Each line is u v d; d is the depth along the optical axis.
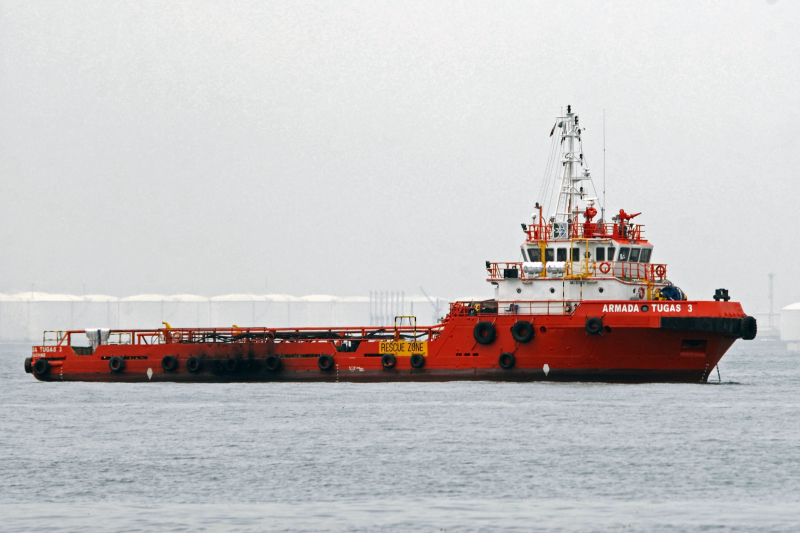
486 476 128.88
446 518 109.56
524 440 153.12
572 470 131.75
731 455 140.62
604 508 112.81
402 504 115.56
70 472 134.62
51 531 105.94
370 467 135.00
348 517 110.31
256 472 132.88
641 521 107.44
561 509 112.62
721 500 115.56
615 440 152.50
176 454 146.62
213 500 118.50
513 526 106.19
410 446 149.50
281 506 115.25
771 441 151.25
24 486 126.62
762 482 123.88
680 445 148.38
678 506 113.12
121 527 107.31
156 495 121.25
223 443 155.38
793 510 110.75
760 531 103.25
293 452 146.38
